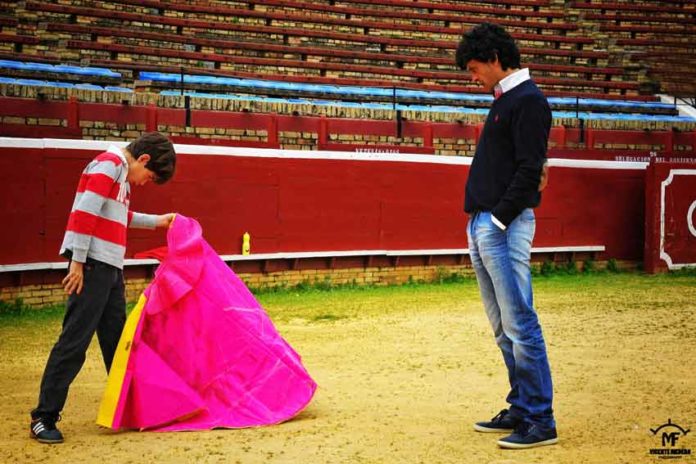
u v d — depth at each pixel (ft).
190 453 15.07
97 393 20.49
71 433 16.55
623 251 52.65
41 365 23.94
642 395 19.76
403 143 50.47
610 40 73.31
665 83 71.26
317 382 21.57
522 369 15.39
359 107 49.98
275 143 46.93
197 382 17.17
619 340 27.48
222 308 17.46
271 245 41.73
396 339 28.37
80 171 35.35
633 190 52.75
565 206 50.80
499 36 15.05
